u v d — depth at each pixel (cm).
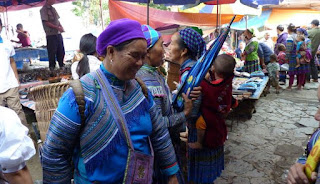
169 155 156
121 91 131
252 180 325
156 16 717
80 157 130
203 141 226
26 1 691
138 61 124
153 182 167
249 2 671
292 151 397
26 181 136
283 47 865
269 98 692
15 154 128
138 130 134
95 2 1146
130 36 119
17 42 798
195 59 219
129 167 129
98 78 127
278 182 321
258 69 705
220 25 764
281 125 501
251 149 405
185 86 198
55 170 126
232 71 222
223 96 221
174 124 182
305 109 594
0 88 357
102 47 125
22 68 630
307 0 1144
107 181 127
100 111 122
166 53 291
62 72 576
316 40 845
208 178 240
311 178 116
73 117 120
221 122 234
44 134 224
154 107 149
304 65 756
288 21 1190
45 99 215
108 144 123
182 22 732
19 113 384
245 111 531
